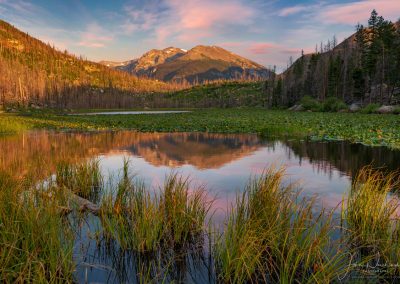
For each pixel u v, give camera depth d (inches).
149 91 7849.4
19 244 184.2
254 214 207.8
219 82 7322.8
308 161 502.3
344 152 580.1
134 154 590.6
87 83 6727.4
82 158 534.6
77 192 329.7
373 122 1077.8
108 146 697.0
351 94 2637.8
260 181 261.0
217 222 243.1
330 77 2699.3
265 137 849.5
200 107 5000.0
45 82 4549.7
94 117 1921.8
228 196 316.2
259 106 4025.6
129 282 174.9
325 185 351.9
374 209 220.2
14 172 338.3
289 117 1525.6
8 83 3779.5
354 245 204.7
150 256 202.8
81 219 257.9
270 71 4087.1
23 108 3245.6
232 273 175.8
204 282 174.6
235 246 177.9
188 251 208.2
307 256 177.3
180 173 426.6
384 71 2351.1
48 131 1051.9
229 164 490.3
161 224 222.1
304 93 3137.3
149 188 349.4
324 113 1923.0
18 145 703.7
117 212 253.6
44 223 194.1
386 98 2319.1
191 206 242.1
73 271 178.2
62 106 4109.3
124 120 1576.0
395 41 2450.8
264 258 186.9
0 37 7711.6
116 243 218.7
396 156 529.7
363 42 2787.9
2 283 158.9
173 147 679.7
